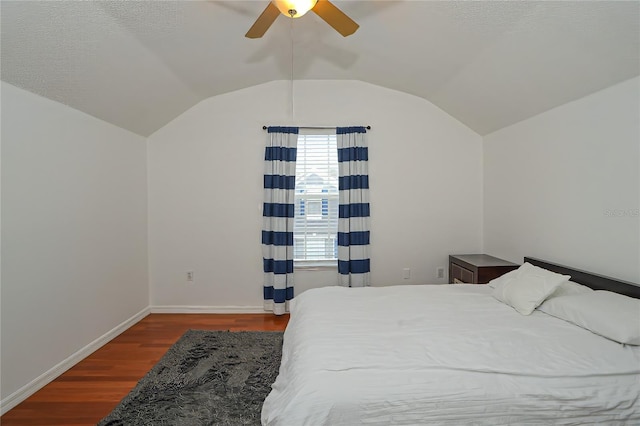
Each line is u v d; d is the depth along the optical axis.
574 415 1.24
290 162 3.51
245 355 2.56
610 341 1.57
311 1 1.54
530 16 1.83
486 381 1.29
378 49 2.76
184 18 2.12
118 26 1.98
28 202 2.06
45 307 2.19
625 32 1.66
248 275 3.59
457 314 1.99
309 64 3.17
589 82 2.10
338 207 3.58
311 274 3.63
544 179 2.66
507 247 3.18
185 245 3.56
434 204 3.62
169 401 1.96
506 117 3.02
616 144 2.02
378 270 3.63
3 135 1.90
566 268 2.34
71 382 2.20
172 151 3.52
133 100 2.80
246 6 2.11
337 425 1.19
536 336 1.64
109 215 2.88
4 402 1.89
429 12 2.10
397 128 3.58
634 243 1.93
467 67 2.60
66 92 2.26
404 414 1.22
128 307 3.17
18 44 1.75
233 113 3.54
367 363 1.39
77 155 2.49
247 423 1.77
